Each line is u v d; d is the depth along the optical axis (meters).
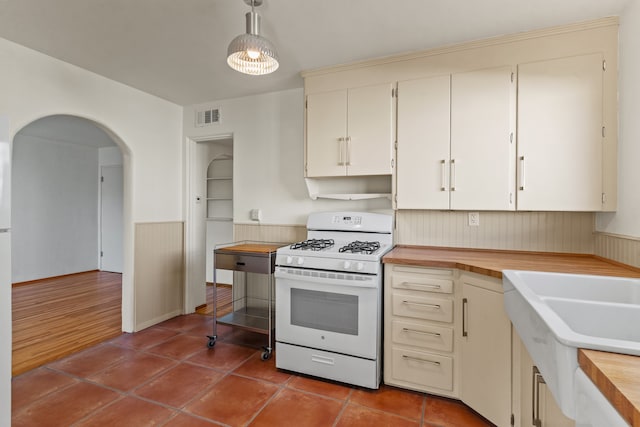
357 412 1.88
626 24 1.80
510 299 1.48
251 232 3.26
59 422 1.77
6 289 1.55
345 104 2.54
